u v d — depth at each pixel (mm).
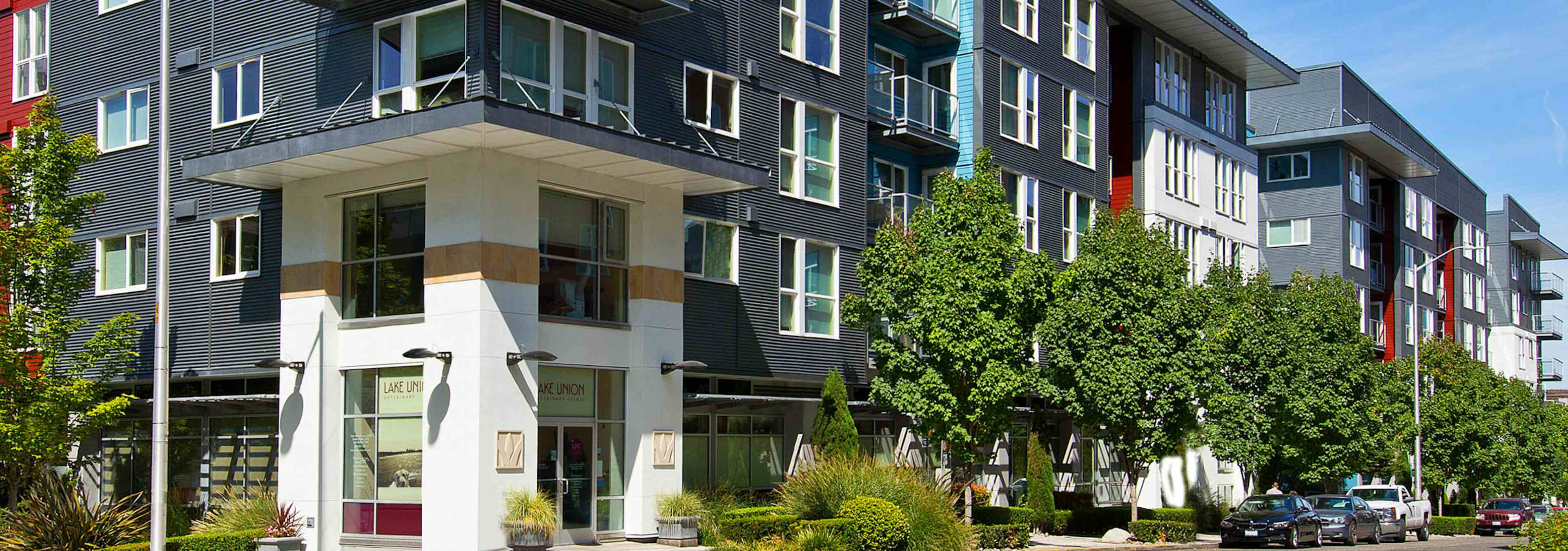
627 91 26438
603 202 26281
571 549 24281
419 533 24219
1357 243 62094
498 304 23625
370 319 25094
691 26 28188
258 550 22609
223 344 28016
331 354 25391
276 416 28328
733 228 29641
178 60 29062
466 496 23078
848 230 32500
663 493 26234
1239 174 50500
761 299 30062
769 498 30500
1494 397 52969
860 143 33000
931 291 28922
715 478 29953
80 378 26031
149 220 29656
